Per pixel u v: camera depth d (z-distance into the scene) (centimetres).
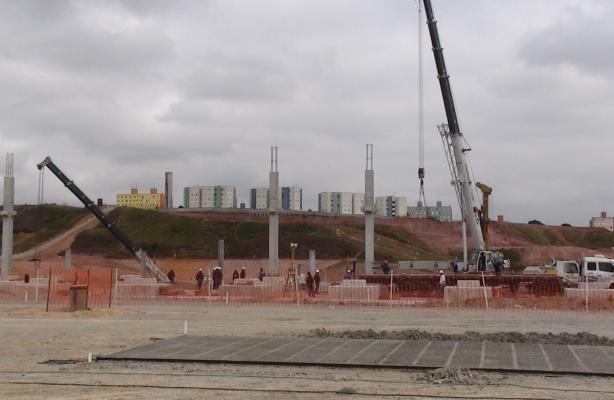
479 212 4906
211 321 2725
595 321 2778
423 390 1346
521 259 9838
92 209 5525
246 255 9338
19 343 2047
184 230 10112
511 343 1931
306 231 10094
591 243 12612
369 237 4962
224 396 1304
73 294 3042
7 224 5450
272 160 5238
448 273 4734
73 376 1502
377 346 1877
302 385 1398
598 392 1331
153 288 4241
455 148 4731
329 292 3941
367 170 4978
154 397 1300
